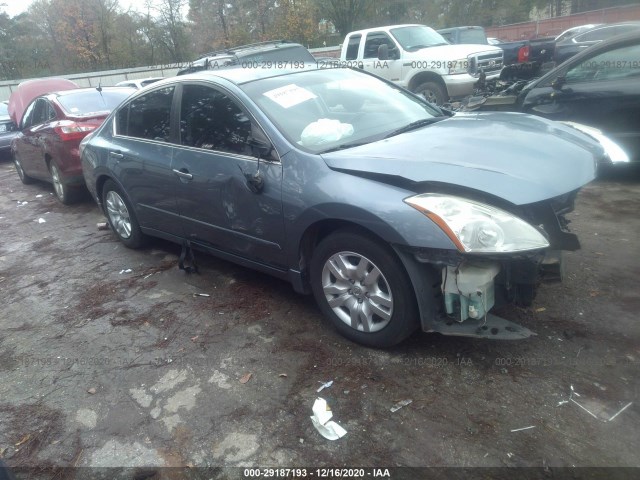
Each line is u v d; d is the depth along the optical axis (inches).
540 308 140.1
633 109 228.4
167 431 110.8
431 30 486.3
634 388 108.7
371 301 124.6
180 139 169.6
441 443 99.8
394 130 149.6
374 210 114.9
